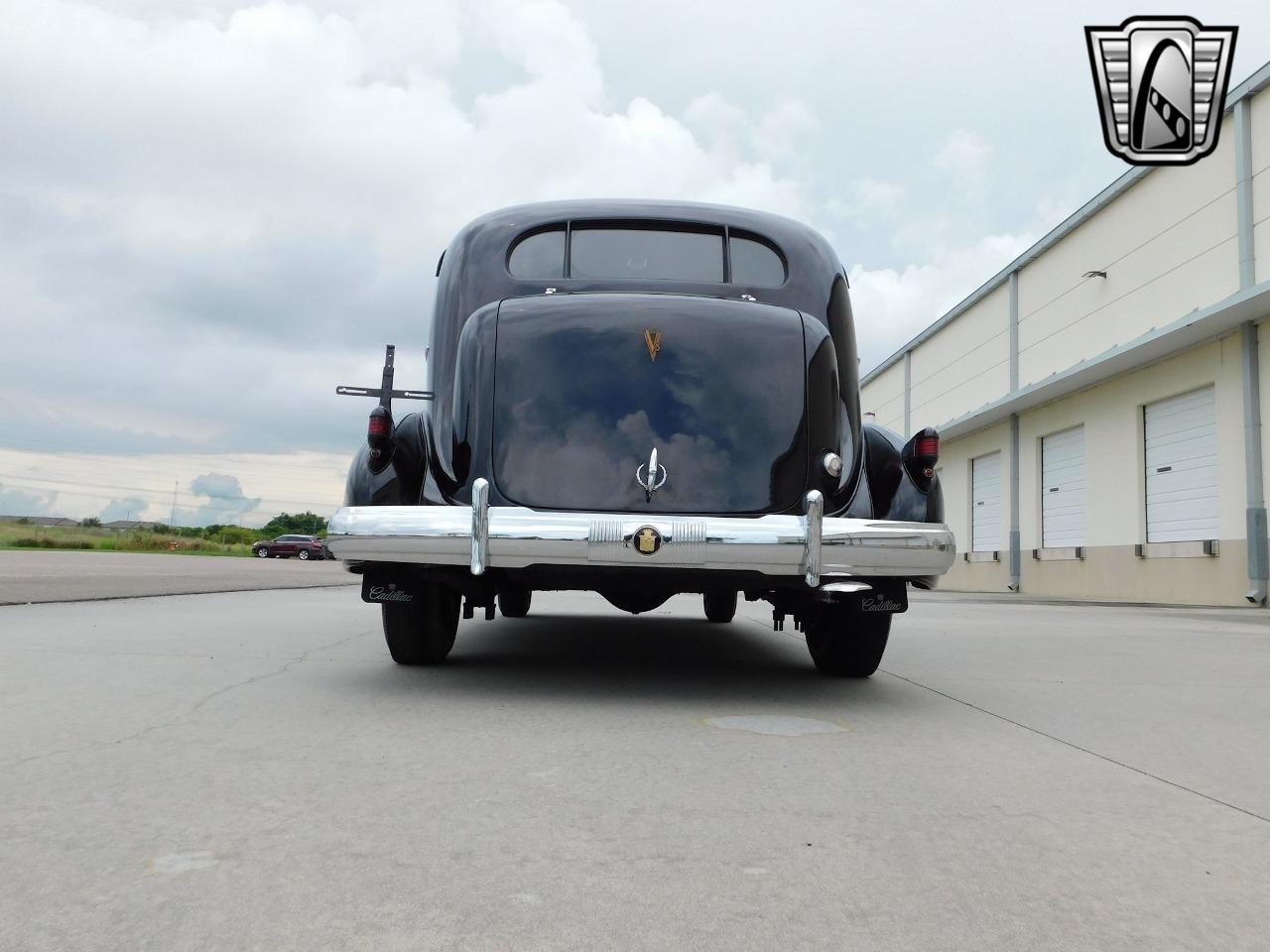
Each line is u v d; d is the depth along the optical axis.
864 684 4.61
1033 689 4.59
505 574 3.90
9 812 2.25
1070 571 18.44
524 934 1.65
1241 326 13.64
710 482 3.81
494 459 3.84
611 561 3.66
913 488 3.99
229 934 1.62
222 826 2.18
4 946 1.55
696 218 4.55
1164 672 5.29
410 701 3.81
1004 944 1.66
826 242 4.73
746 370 3.94
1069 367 18.52
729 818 2.35
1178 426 15.39
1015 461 20.91
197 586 11.83
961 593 19.34
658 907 1.78
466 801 2.43
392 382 4.34
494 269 4.48
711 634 7.00
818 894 1.87
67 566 17.64
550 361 3.92
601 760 2.91
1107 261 17.23
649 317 3.98
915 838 2.23
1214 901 1.88
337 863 1.96
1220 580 14.05
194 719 3.36
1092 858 2.12
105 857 1.97
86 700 3.67
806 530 3.71
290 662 4.83
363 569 4.40
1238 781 2.83
